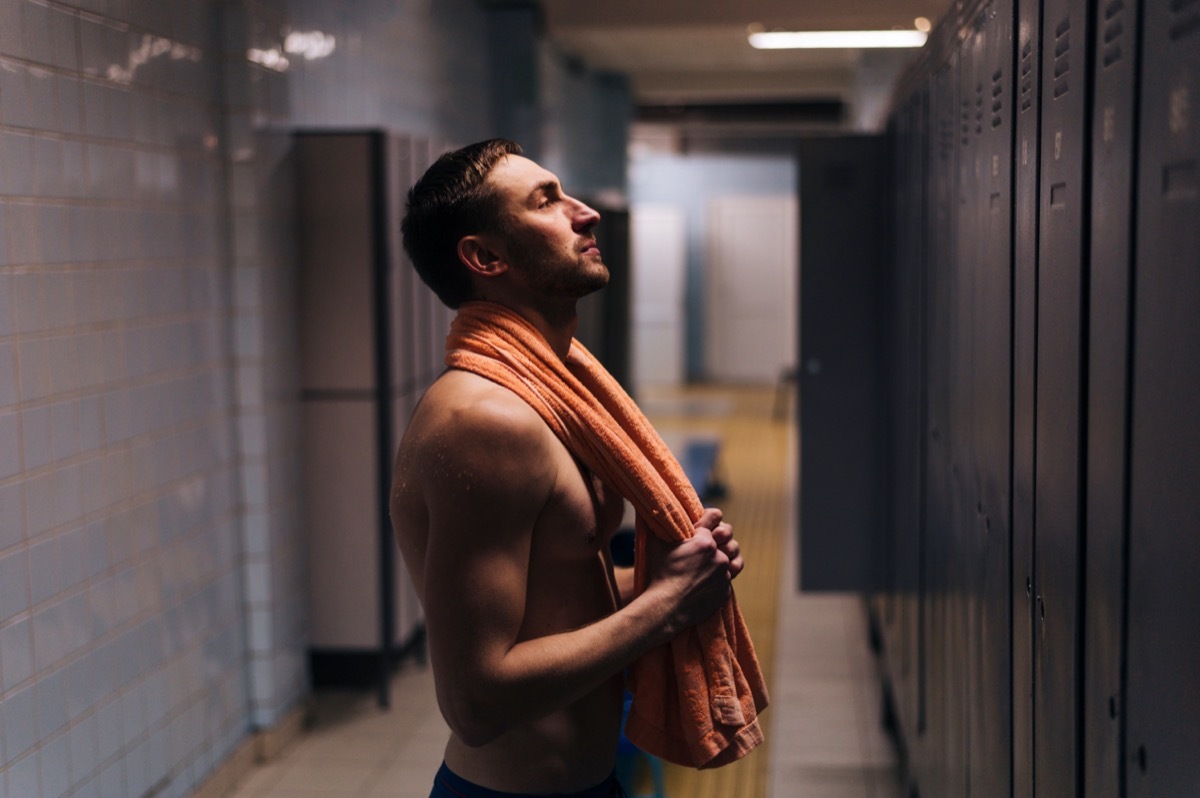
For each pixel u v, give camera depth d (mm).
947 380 2443
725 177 14641
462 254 1466
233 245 3656
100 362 2830
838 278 4277
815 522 4367
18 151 2500
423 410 1426
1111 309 1210
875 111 9062
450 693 1364
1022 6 1659
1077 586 1345
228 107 3605
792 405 12648
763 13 6824
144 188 3070
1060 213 1426
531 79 7551
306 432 4148
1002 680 1823
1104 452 1242
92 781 2770
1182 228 990
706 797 3420
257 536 3723
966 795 2193
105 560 2844
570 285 1478
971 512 2119
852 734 3904
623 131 11398
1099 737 1264
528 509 1368
